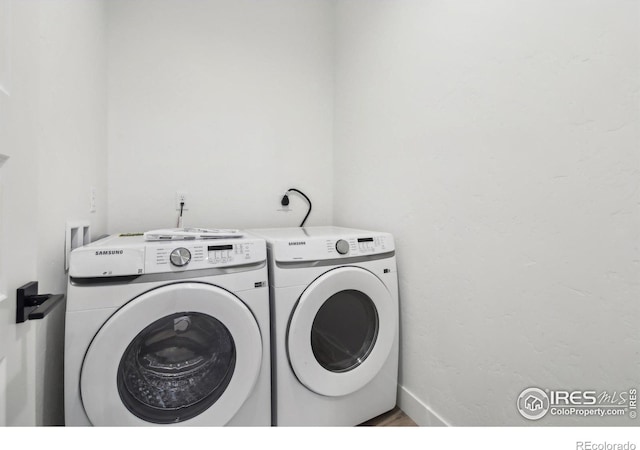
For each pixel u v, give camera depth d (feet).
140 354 3.23
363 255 4.19
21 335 2.04
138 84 5.20
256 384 3.59
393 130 4.88
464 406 3.69
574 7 2.59
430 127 4.14
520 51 3.02
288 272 3.72
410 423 4.39
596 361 2.53
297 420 3.79
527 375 3.03
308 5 6.43
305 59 6.45
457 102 3.73
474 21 3.49
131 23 5.13
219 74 5.75
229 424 3.49
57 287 3.07
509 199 3.15
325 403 3.97
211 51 5.68
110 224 5.08
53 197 2.96
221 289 3.32
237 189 5.95
